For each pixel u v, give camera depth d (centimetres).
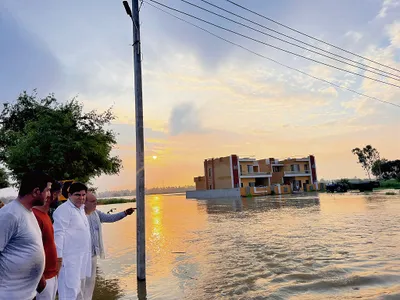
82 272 425
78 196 436
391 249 847
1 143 1581
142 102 773
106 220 567
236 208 2747
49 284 352
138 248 706
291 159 6412
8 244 274
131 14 807
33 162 1109
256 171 6222
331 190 4597
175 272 752
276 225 1476
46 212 374
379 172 7194
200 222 1819
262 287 604
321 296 532
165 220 2050
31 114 1703
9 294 269
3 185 1555
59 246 388
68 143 1156
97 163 1357
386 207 1934
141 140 755
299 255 845
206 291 601
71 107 1290
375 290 545
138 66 783
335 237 1073
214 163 6234
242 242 1101
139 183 732
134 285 661
